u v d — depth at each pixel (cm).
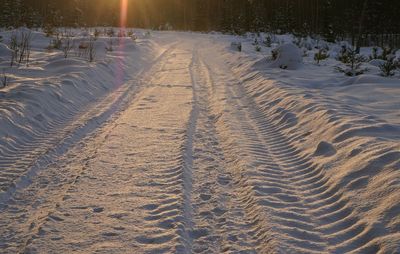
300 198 429
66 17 3866
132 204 413
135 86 1100
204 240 351
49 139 624
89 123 719
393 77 1130
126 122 732
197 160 547
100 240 346
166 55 1950
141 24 6303
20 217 387
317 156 529
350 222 366
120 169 509
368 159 447
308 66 1379
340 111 672
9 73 1045
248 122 747
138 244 341
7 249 334
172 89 1065
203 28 6156
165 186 457
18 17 2958
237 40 3225
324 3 4812
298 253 325
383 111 708
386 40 4078
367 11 3772
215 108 862
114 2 5753
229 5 6097
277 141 633
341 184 430
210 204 418
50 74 1063
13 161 527
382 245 313
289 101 809
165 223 375
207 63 1678
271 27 4572
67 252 328
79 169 507
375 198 378
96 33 2303
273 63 1359
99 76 1130
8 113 654
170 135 652
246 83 1164
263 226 367
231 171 511
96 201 420
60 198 426
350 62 1335
